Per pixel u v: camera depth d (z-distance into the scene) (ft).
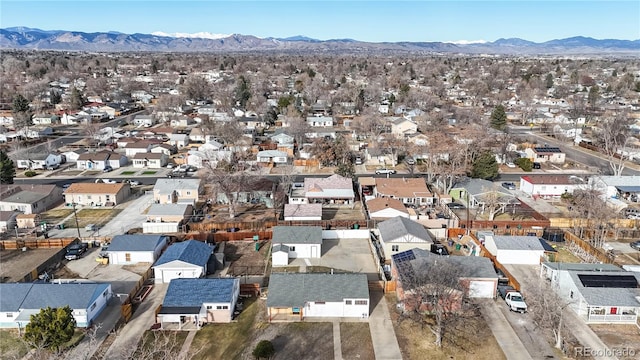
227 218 200.64
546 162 299.58
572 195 220.02
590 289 126.62
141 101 584.81
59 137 377.71
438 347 112.47
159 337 116.06
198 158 284.82
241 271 154.71
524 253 157.38
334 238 182.19
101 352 110.22
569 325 121.80
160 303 133.39
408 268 134.31
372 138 341.21
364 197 230.89
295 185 242.37
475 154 260.01
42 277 146.92
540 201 226.99
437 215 204.13
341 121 452.76
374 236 182.39
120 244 161.07
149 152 306.76
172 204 199.31
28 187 221.87
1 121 426.10
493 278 134.31
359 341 115.24
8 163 245.86
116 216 203.62
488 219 199.11
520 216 202.59
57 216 203.72
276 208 212.64
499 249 157.07
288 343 114.11
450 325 121.49
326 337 116.78
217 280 131.64
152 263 159.74
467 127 320.09
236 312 128.06
